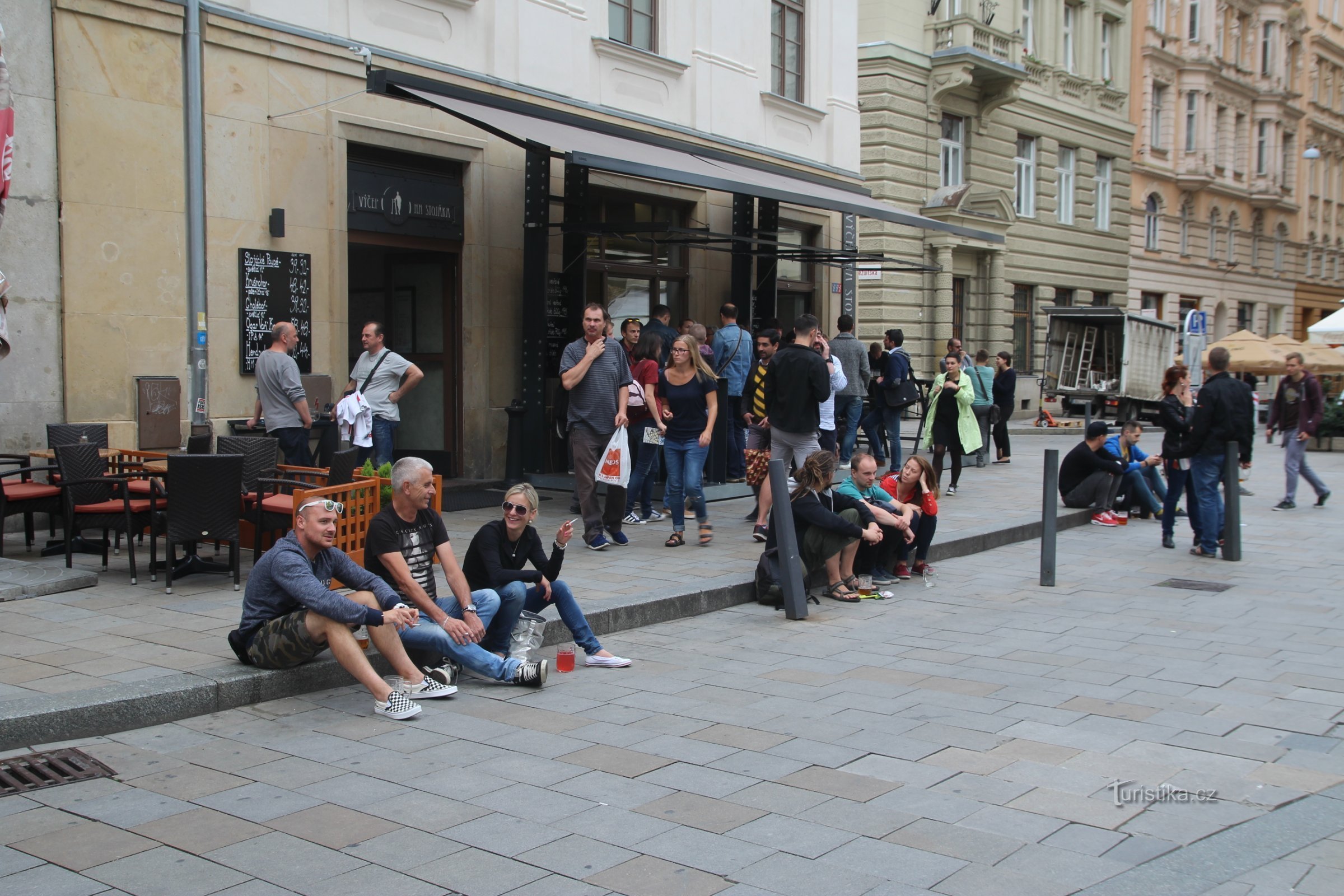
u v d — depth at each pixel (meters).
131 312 9.52
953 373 14.05
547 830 4.09
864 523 8.55
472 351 12.60
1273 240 45.78
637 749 5.02
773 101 17.19
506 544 6.39
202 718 5.34
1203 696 5.91
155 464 9.30
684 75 15.48
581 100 13.71
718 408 12.48
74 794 4.38
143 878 3.66
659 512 11.76
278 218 10.47
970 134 27.08
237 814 4.21
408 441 13.19
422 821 4.17
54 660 5.71
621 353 9.55
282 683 5.68
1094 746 5.08
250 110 10.31
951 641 7.18
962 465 17.20
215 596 7.20
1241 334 27.08
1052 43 30.52
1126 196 34.38
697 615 7.94
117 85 9.38
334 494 7.00
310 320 10.86
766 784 4.57
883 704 5.73
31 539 8.42
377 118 11.39
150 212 9.63
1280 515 13.34
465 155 12.32
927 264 25.53
